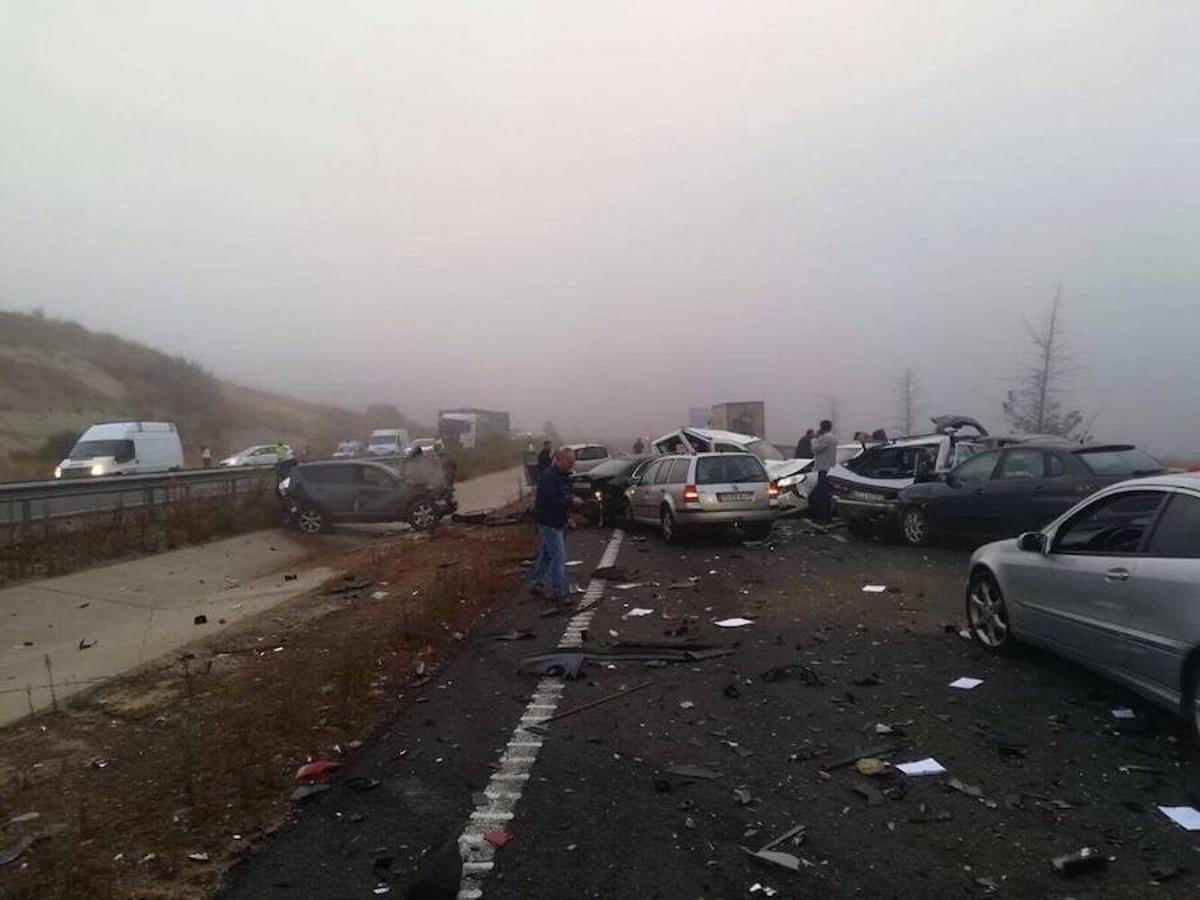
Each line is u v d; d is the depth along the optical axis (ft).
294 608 38.17
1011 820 14.84
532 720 21.08
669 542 52.34
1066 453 40.24
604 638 29.37
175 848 14.94
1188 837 14.01
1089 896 12.41
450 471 77.20
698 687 23.44
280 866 14.12
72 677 27.30
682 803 15.99
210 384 210.59
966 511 43.83
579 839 14.67
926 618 30.83
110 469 85.35
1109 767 16.93
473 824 15.40
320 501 64.44
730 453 52.03
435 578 43.04
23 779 18.85
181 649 30.83
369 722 21.65
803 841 14.34
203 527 55.47
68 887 13.35
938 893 12.60
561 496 36.81
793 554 47.24
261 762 18.81
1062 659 24.81
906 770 17.08
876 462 54.08
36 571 41.65
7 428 140.05
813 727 19.88
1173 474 20.29
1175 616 17.49
